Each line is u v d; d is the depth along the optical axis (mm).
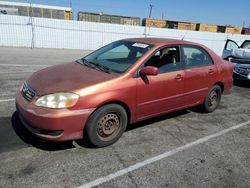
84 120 3600
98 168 3408
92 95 3607
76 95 3506
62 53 18547
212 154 4008
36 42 21672
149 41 4836
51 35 21969
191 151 4055
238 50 9578
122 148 3979
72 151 3770
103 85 3736
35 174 3184
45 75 4098
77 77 3906
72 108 3475
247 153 4129
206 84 5457
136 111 4242
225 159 3883
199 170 3533
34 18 21047
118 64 4324
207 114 5836
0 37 20562
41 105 3457
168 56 4703
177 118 5438
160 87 4445
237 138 4676
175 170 3492
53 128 3434
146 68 4094
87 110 3578
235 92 8281
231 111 6199
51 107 3424
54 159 3535
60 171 3283
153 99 4406
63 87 3582
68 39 22562
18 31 20875
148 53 4375
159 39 5051
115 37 24125
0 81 7555
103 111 3764
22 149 3723
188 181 3271
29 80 4074
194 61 5234
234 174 3500
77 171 3309
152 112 4527
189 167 3590
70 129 3527
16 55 14898
